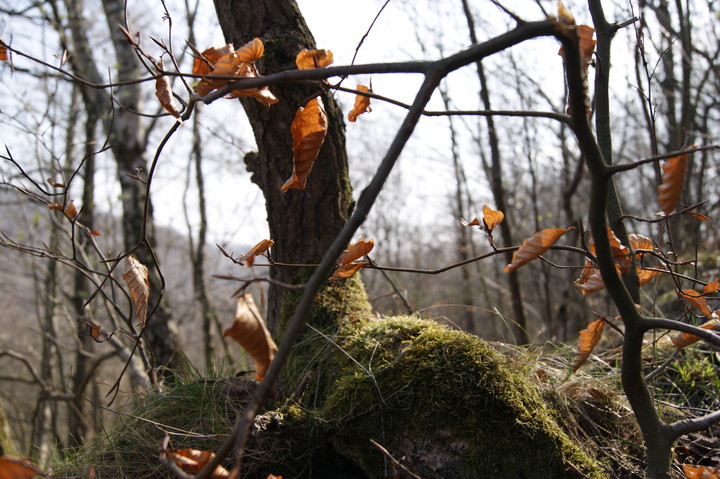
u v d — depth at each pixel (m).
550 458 1.78
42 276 12.19
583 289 1.73
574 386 2.23
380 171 1.13
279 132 2.71
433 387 1.91
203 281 8.48
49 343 10.45
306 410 2.12
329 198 2.80
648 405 1.60
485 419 1.83
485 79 5.82
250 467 2.08
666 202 1.29
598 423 2.12
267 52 2.60
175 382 2.76
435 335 2.09
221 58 1.35
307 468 2.13
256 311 1.16
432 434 1.87
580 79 1.20
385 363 2.09
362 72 1.23
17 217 9.84
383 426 1.97
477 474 1.79
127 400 2.84
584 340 1.68
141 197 6.16
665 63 6.46
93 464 2.24
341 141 2.85
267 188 2.85
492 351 2.02
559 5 1.19
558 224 9.66
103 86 1.30
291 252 2.82
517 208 10.23
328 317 2.60
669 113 6.82
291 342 1.08
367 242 1.62
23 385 13.96
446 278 13.45
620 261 1.48
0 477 0.96
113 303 2.78
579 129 1.27
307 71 1.24
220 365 2.89
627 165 1.30
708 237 6.50
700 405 2.47
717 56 6.30
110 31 6.41
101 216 11.20
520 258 1.38
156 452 2.21
